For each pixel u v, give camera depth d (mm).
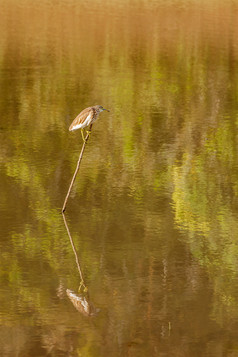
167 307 10430
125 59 30688
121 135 19641
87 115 12938
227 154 18188
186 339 9539
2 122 20562
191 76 27828
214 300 10672
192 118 21719
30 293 10766
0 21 40156
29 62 29406
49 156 17531
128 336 9602
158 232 13219
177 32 38406
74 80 26406
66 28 38750
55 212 14000
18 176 15961
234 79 27484
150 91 25141
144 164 17203
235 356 9125
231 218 13984
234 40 36312
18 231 13031
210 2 51188
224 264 11969
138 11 46281
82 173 16344
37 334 9555
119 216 13898
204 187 15656
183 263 11969
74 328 9758
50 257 12047
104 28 39188
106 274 11508
